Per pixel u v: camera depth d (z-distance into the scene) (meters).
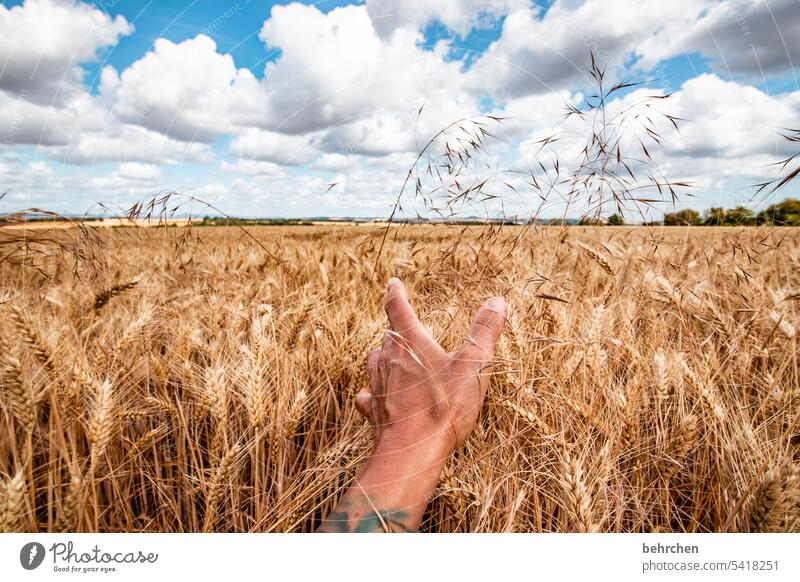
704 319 2.29
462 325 1.97
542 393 1.65
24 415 1.40
